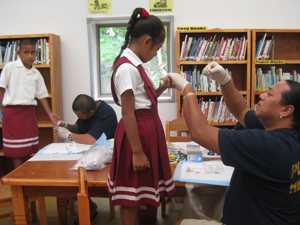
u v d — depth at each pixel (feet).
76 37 11.99
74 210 8.73
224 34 11.26
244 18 11.56
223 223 4.34
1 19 12.11
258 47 11.01
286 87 3.88
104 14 11.81
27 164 6.30
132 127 4.58
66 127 9.43
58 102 11.85
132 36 4.84
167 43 11.78
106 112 8.72
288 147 3.69
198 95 11.24
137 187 4.80
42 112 12.09
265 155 3.66
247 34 10.85
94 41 11.98
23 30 12.09
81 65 12.12
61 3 11.87
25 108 10.06
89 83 12.19
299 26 11.55
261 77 11.10
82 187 4.62
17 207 5.70
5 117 10.08
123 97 4.54
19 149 10.14
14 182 5.45
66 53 12.09
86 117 8.68
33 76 10.15
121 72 4.59
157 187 4.83
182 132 9.00
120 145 4.82
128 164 4.79
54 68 11.33
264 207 3.89
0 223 8.57
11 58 11.51
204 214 6.05
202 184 5.21
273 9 11.48
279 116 3.90
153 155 4.79
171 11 11.64
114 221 9.07
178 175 5.36
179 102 11.21
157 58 11.88
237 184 4.15
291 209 3.86
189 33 11.21
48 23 12.00
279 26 11.57
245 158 3.73
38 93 10.40
